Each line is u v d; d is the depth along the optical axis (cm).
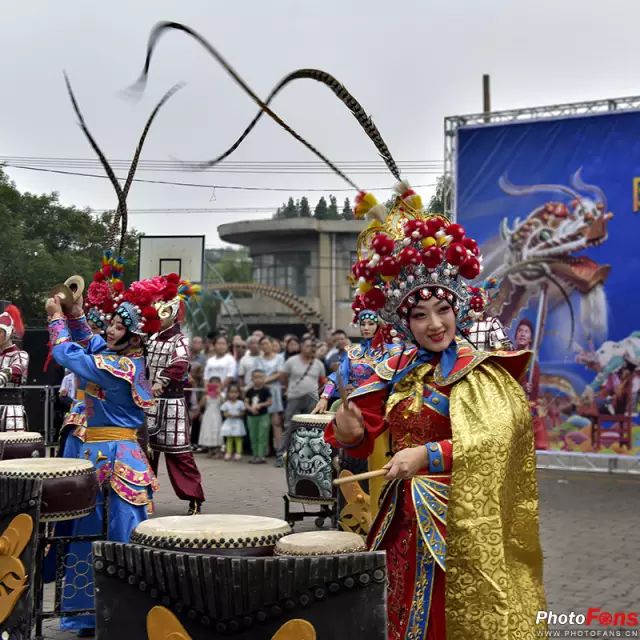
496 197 1168
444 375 321
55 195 1310
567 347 1130
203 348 1548
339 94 329
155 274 973
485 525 296
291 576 253
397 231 354
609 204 1110
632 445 1098
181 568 258
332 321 3397
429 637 309
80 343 521
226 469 1146
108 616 269
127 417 481
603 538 714
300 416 681
